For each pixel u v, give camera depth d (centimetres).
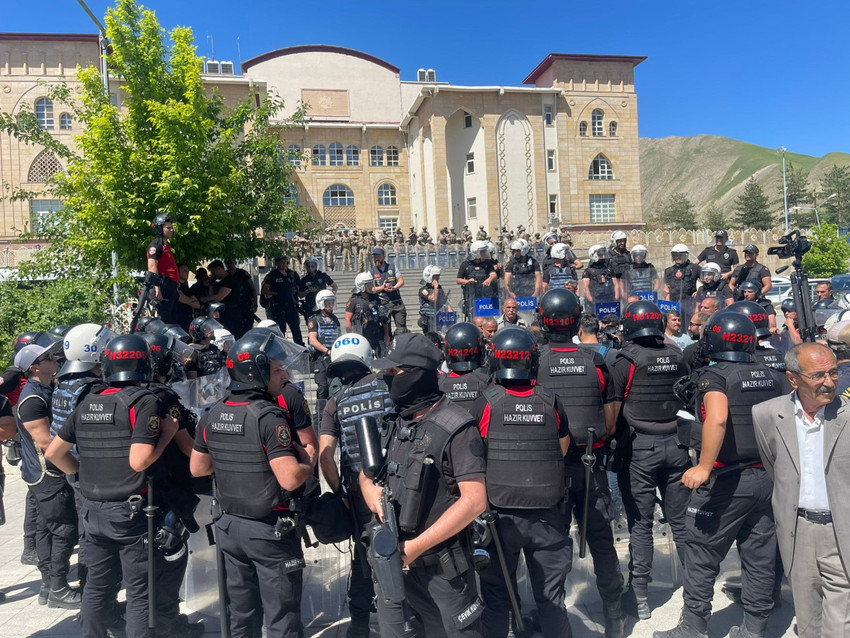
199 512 469
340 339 399
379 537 260
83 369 429
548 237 1127
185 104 1240
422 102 3884
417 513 280
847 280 2266
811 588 324
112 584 391
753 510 383
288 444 334
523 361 351
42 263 1223
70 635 446
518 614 349
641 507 454
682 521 451
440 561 286
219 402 352
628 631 431
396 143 4297
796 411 328
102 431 369
